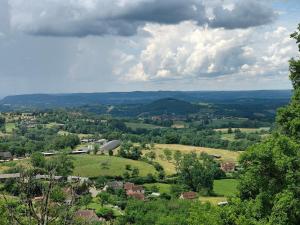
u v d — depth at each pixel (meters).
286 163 23.28
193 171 147.25
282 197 22.58
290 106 30.23
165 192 139.75
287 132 29.73
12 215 14.00
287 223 22.50
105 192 123.88
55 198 14.51
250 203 24.25
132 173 159.75
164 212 103.88
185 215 96.06
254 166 24.72
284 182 23.91
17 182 14.35
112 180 151.25
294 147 24.70
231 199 25.27
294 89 31.77
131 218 101.38
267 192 24.22
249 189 26.06
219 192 141.75
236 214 24.12
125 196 126.88
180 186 142.50
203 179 143.25
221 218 23.70
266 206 23.95
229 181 156.25
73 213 14.90
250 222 22.73
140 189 139.25
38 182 14.30
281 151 24.45
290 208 22.50
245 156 25.09
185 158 165.75
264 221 23.06
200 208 25.45
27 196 13.92
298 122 27.94
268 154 24.20
